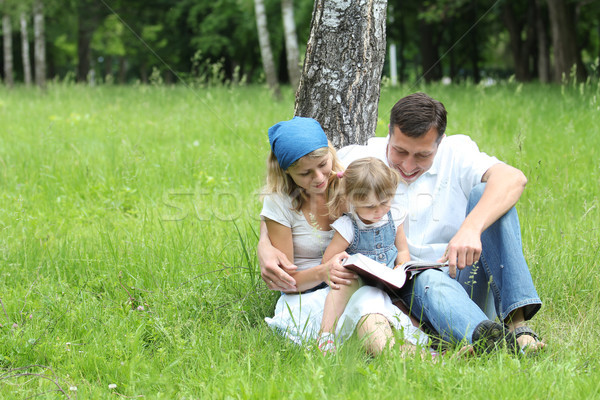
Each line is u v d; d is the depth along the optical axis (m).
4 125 9.29
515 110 8.46
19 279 3.84
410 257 3.26
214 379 2.53
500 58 34.78
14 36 32.16
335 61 3.78
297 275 3.14
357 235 3.12
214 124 7.72
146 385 2.57
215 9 20.00
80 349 2.94
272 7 19.97
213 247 4.21
